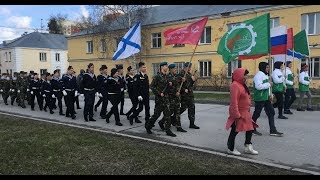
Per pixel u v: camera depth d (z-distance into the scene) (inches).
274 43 441.4
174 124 364.2
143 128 377.1
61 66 2129.7
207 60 1143.0
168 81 338.0
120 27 1291.8
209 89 1064.2
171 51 1234.6
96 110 526.9
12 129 368.5
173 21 1186.0
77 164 234.8
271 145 286.7
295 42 518.3
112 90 393.7
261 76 317.4
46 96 528.4
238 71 250.1
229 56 392.2
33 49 1998.0
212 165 227.3
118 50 444.8
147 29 1277.1
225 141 305.3
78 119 455.2
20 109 582.2
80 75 486.9
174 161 236.2
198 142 303.6
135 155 253.8
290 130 347.6
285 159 245.4
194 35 361.1
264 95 317.7
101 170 221.9
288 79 454.9
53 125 393.4
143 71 392.8
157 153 258.4
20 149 275.0
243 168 220.7
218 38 1099.3
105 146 282.5
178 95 346.0
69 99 463.8
